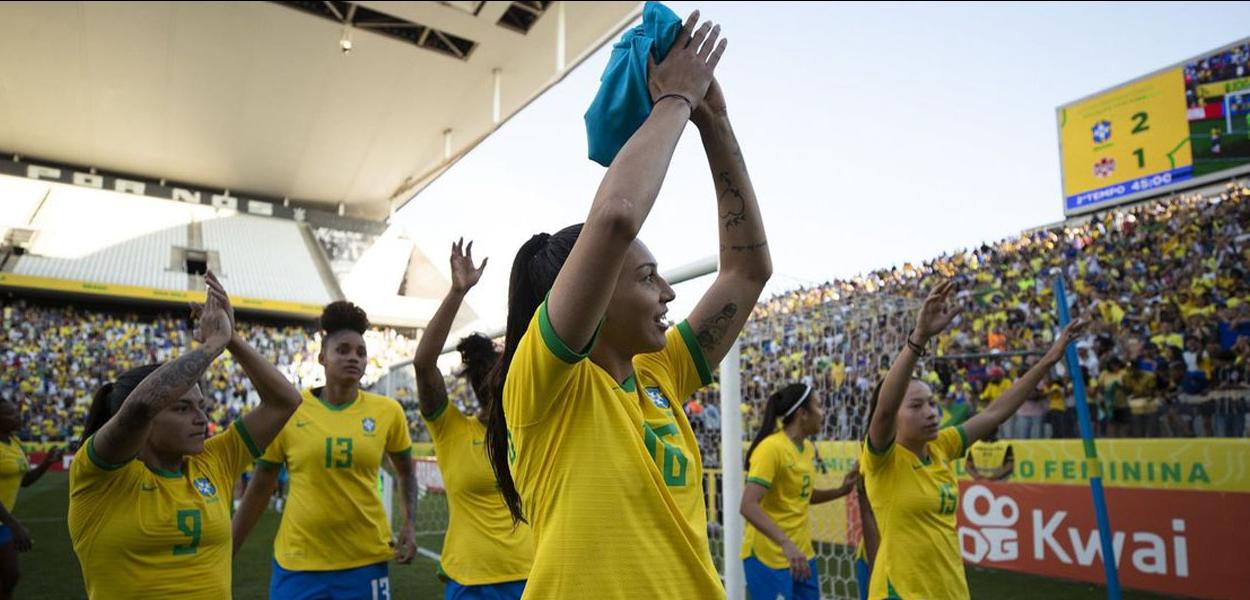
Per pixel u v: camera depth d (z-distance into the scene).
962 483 7.05
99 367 23.53
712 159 1.49
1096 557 6.02
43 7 19.95
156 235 30.50
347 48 21.50
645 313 1.22
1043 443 6.61
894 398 2.79
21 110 25.77
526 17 22.67
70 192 30.64
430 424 3.71
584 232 1.03
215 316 2.42
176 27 21.23
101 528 2.24
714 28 1.19
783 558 3.92
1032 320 9.31
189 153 29.97
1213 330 7.91
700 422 6.05
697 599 1.15
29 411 21.02
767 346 7.36
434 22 22.05
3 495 5.07
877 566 2.99
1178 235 9.17
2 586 4.99
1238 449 5.48
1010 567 6.59
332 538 3.54
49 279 24.16
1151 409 7.84
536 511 1.16
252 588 6.47
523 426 1.14
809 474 4.12
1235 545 5.27
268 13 20.94
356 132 28.62
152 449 2.38
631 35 1.21
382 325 30.97
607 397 1.17
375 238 36.56
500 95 26.48
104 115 26.34
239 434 2.67
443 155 31.03
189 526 2.38
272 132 28.27
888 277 11.60
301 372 26.23
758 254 1.51
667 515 1.15
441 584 6.72
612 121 1.18
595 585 1.07
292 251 33.22
